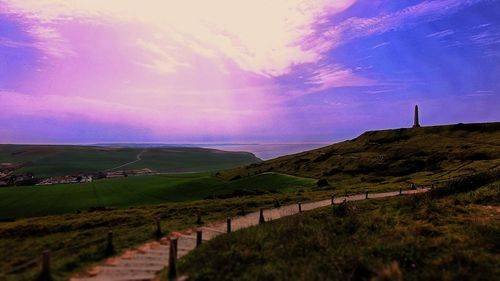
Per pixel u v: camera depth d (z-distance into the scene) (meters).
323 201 44.50
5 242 28.33
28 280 15.10
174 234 26.03
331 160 117.44
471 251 16.80
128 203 76.88
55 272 16.17
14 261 20.75
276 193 68.31
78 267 17.33
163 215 37.94
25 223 37.03
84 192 91.19
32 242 26.61
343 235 21.41
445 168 83.69
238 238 20.39
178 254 19.75
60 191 93.56
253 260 16.92
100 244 21.86
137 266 17.48
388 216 26.47
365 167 99.94
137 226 32.16
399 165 95.69
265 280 14.61
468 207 28.70
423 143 121.94
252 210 38.25
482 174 39.03
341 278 14.57
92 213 46.78
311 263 15.92
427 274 14.43
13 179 144.25
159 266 17.48
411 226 22.31
